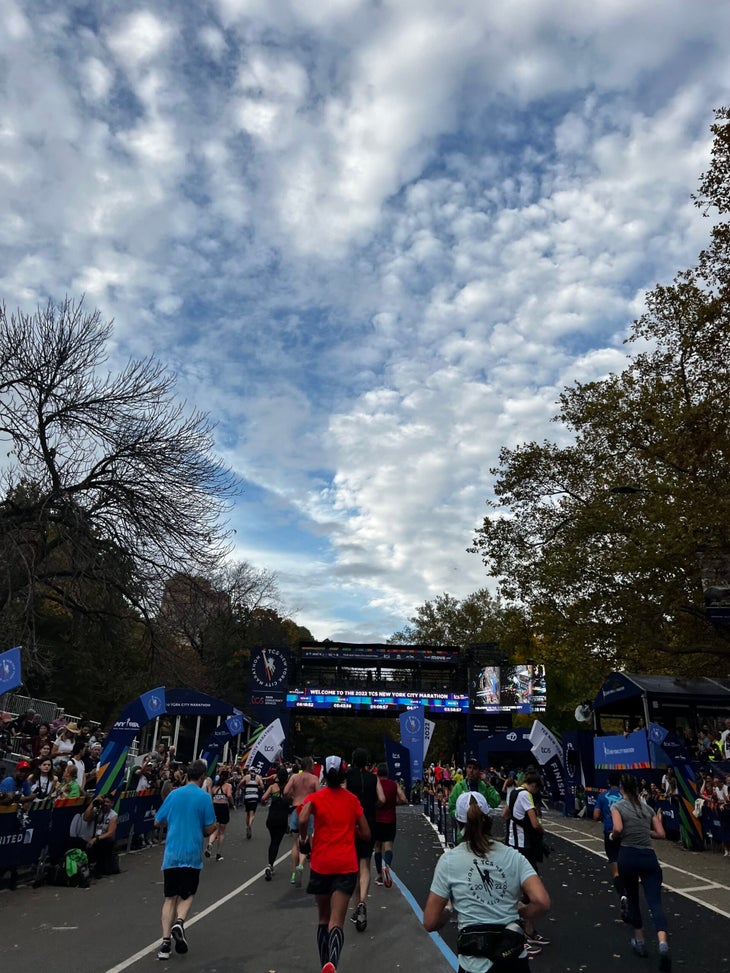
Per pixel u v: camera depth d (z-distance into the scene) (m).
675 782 15.62
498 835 15.44
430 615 70.19
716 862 13.03
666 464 22.36
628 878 6.86
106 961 6.48
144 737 38.47
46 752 14.66
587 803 21.89
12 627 20.00
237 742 41.88
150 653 25.47
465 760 48.16
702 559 19.41
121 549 22.19
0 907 8.96
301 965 6.33
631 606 21.97
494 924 3.37
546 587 23.92
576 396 25.41
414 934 7.61
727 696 19.27
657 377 23.45
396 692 49.28
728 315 17.94
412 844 17.05
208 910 8.84
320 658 50.34
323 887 5.79
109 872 11.53
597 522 23.19
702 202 16.86
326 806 6.06
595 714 23.27
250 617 58.47
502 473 26.91
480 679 49.34
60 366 21.95
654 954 6.82
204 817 7.04
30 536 21.56
